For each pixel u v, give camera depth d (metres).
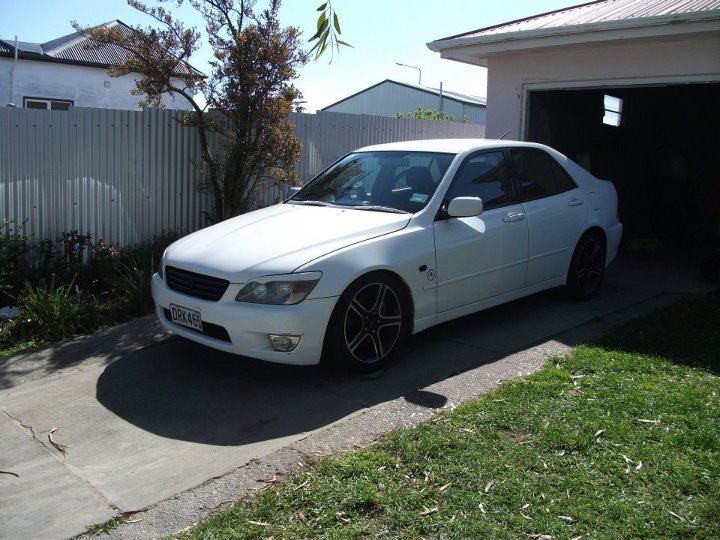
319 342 4.62
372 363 4.96
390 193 5.68
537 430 3.91
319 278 4.57
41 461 3.94
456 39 9.16
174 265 5.09
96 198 7.85
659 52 7.97
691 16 6.99
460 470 3.50
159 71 7.93
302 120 9.77
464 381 4.78
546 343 5.55
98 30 7.96
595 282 7.04
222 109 8.20
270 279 4.54
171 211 8.49
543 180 6.51
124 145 8.00
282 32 8.08
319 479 3.48
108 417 4.50
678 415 4.07
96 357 5.63
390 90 33.50
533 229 6.10
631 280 8.10
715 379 4.65
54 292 6.62
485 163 5.96
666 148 12.31
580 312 6.50
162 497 3.48
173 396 4.78
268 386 4.87
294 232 5.06
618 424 3.96
